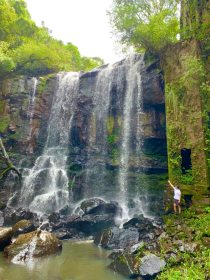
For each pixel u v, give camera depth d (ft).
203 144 47.62
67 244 43.80
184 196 48.60
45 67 88.99
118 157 65.82
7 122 75.51
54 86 80.89
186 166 52.16
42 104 78.38
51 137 76.69
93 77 75.46
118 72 70.18
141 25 56.39
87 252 39.52
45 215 57.06
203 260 29.63
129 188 62.34
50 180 69.72
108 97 70.59
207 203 45.16
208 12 53.83
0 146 63.77
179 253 31.55
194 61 49.21
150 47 59.26
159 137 61.31
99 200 58.80
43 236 39.40
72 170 69.41
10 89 77.82
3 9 91.50
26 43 89.81
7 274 31.22
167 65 55.62
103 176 65.98
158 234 39.47
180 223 41.37
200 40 52.60
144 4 59.52
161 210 56.18
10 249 37.32
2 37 92.38
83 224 51.11
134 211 59.00
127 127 65.92
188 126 50.03
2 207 62.13
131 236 42.11
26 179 68.64
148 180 60.54
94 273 31.83
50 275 31.22
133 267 30.76
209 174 46.96
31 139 75.36
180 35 57.62
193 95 49.88
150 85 61.31
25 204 66.28
